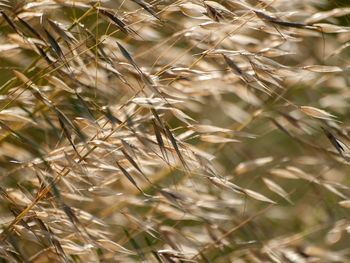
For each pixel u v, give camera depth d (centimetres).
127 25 109
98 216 114
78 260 112
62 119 109
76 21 111
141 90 109
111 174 114
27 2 110
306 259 116
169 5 111
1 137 112
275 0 111
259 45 114
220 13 110
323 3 115
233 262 116
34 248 112
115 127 110
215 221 115
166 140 111
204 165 111
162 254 113
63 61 110
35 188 112
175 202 111
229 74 112
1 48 112
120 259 113
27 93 112
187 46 115
